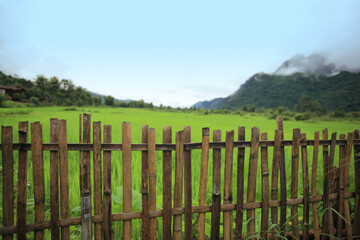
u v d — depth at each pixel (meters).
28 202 3.17
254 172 2.50
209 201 4.01
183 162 2.33
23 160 1.95
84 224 2.07
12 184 1.93
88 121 2.08
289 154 7.86
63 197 2.04
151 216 2.24
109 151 2.12
